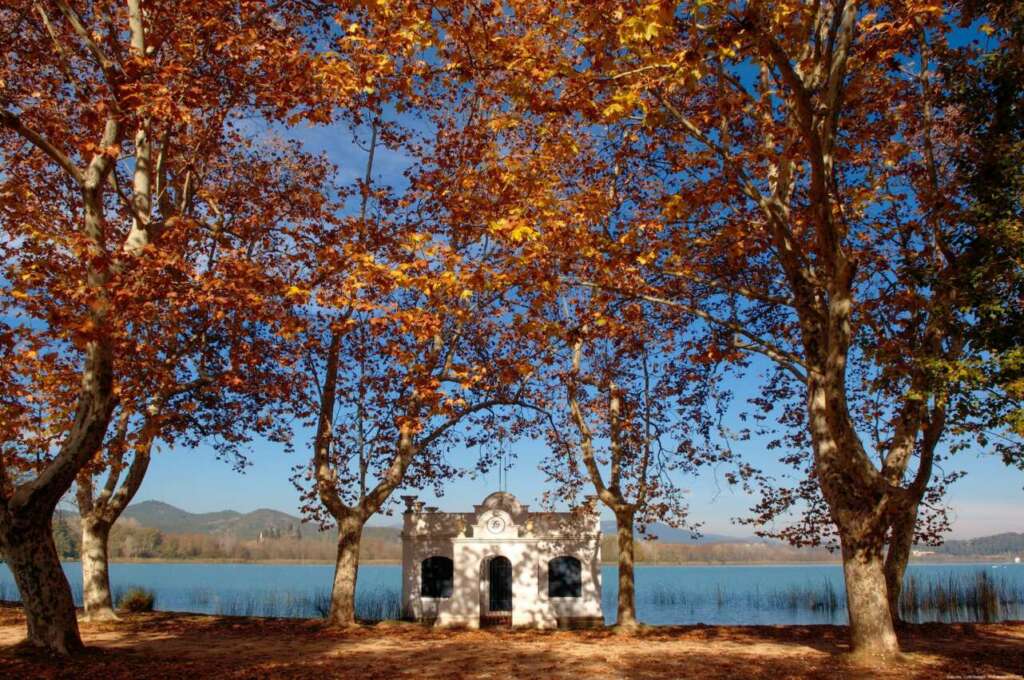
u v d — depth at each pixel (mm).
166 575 129875
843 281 17781
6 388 19422
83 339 15680
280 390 25359
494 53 15719
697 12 14898
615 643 24703
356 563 29500
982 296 16594
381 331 21469
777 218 18344
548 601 31266
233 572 152000
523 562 31438
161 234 19719
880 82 19484
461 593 30562
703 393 28984
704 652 22125
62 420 23578
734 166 17609
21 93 17938
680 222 19984
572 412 30594
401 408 29859
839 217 19047
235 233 21156
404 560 33500
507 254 20188
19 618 27453
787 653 21641
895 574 26609
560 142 16438
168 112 16109
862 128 20016
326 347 29344
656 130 19844
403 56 16047
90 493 29500
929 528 29953
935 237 19578
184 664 18703
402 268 17766
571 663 20109
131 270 18531
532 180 16656
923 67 20391
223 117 19703
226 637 25266
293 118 17078
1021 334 15898
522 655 21734
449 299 25344
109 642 23078
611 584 91750
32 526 17984
